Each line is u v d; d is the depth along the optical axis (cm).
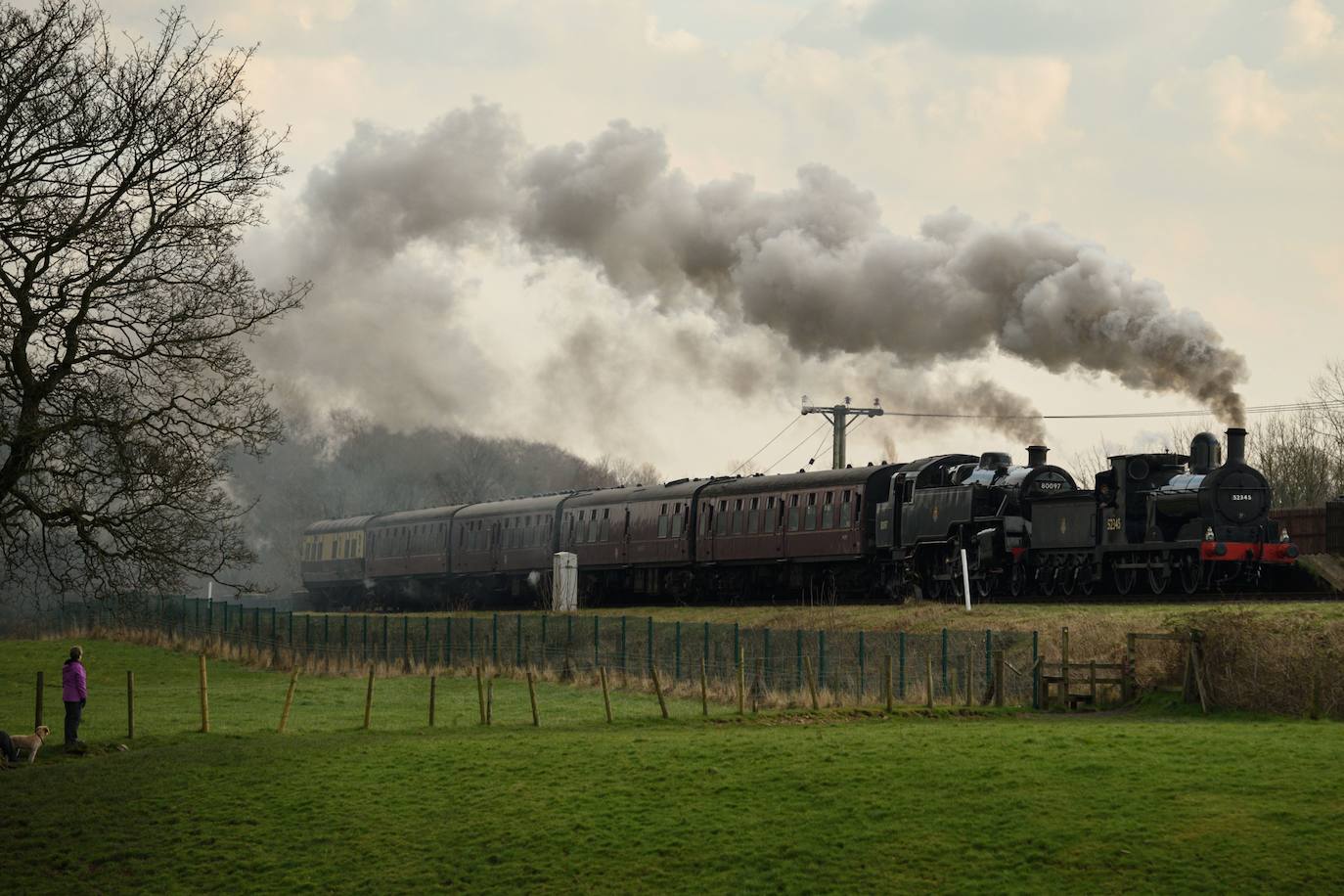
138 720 4206
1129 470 5009
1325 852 2217
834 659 4434
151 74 3597
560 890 2339
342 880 2458
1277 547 4694
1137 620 4284
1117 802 2528
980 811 2531
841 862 2342
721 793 2745
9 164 3350
